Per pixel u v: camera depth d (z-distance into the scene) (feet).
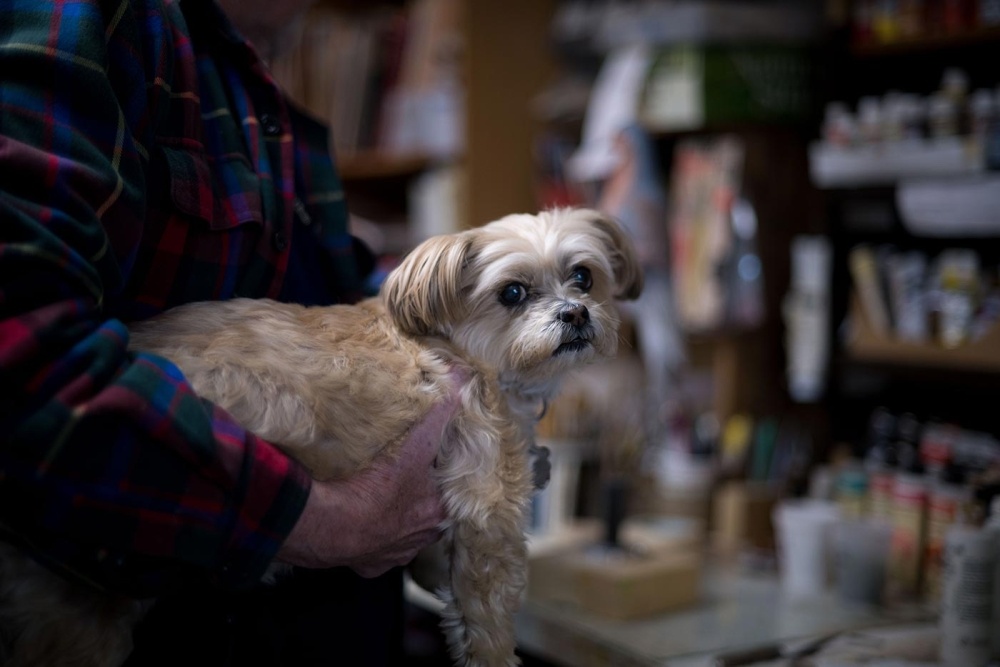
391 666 4.06
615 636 5.20
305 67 8.78
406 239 9.22
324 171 4.26
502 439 3.64
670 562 5.81
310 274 4.05
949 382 6.63
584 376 8.18
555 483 7.09
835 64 7.37
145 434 2.56
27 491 2.46
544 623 5.53
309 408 3.13
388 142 8.77
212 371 3.01
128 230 2.89
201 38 3.72
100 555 2.67
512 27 8.13
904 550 6.05
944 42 6.39
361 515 3.13
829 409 7.50
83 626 2.88
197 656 3.26
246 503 2.75
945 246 6.95
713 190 7.23
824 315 7.28
